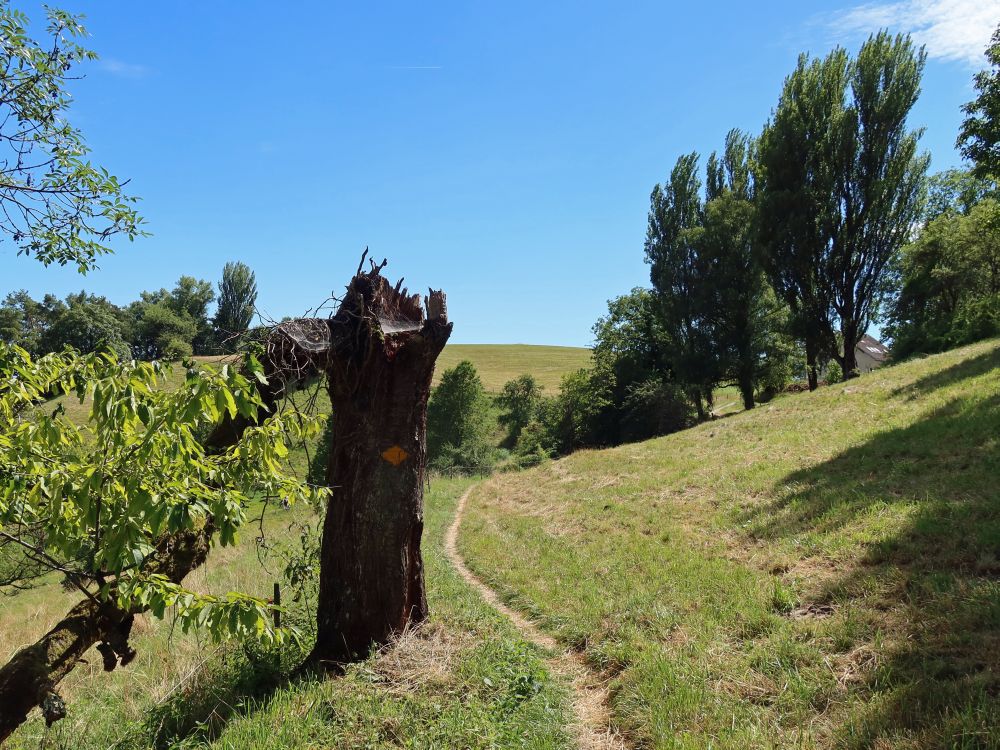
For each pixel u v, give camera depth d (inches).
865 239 1268.5
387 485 248.1
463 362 1701.5
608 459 911.0
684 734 181.8
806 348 1390.3
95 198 237.5
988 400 489.7
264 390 230.7
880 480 392.5
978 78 703.1
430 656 232.8
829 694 187.5
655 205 1644.9
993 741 143.9
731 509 455.5
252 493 180.4
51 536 149.7
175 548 218.7
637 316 1840.6
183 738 197.8
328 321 247.3
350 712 189.9
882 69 1226.6
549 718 199.9
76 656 183.5
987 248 1279.5
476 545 538.6
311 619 279.0
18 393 148.0
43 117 224.7
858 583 255.9
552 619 308.7
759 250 1336.1
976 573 232.7
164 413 134.3
